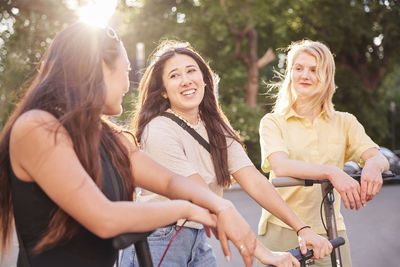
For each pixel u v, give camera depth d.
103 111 1.34
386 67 20.78
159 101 2.06
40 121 1.14
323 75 2.35
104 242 1.27
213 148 2.03
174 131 1.98
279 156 2.22
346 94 21.34
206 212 1.31
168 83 2.01
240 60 15.60
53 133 1.13
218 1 13.40
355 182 1.92
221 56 15.07
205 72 2.10
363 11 17.69
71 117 1.17
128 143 1.49
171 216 1.23
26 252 1.22
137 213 1.17
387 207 8.27
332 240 1.80
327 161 2.43
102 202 1.14
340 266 1.92
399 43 19.69
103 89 1.25
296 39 17.38
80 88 1.21
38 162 1.12
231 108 12.70
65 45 1.25
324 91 2.39
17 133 1.14
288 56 2.46
